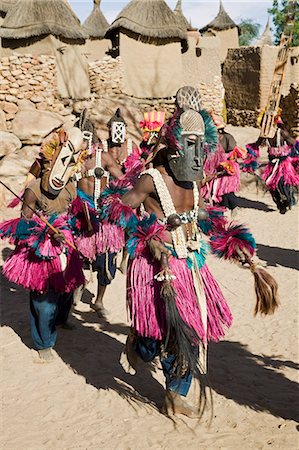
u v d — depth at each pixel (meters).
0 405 4.43
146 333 3.90
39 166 4.97
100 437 3.95
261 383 4.77
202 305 3.96
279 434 3.92
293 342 5.69
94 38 28.61
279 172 12.20
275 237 10.55
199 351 3.98
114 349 5.52
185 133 3.86
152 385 4.77
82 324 6.19
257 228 11.30
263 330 6.02
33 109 15.45
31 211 5.01
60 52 18.47
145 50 21.02
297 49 27.34
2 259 8.50
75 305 6.75
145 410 4.34
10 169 13.01
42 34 18.22
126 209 3.98
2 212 11.30
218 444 3.80
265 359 5.29
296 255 9.25
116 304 6.84
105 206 4.09
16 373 4.99
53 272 4.96
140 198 4.05
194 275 3.99
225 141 11.10
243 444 3.80
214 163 10.75
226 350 5.50
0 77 15.62
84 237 5.89
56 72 17.16
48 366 5.13
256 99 26.72
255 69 26.69
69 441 3.90
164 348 3.92
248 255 4.19
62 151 4.84
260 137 12.30
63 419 4.23
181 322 3.79
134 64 20.91
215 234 4.32
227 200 11.45
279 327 6.09
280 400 4.47
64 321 5.96
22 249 5.05
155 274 3.94
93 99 18.89
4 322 6.20
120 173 6.29
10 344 5.62
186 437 3.91
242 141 20.52
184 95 3.99
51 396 4.57
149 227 3.92
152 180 4.00
